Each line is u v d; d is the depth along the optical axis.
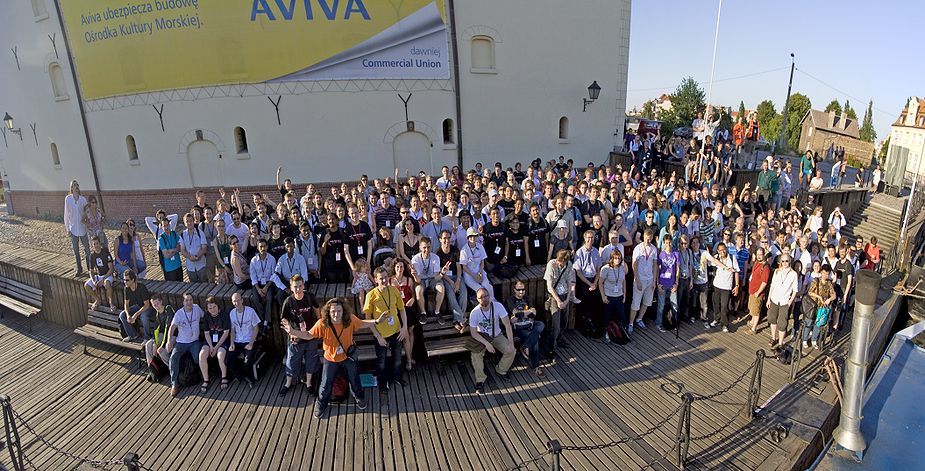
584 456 6.16
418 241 8.49
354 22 16.53
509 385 7.68
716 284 9.66
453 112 18.16
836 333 9.89
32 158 21.05
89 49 17.27
